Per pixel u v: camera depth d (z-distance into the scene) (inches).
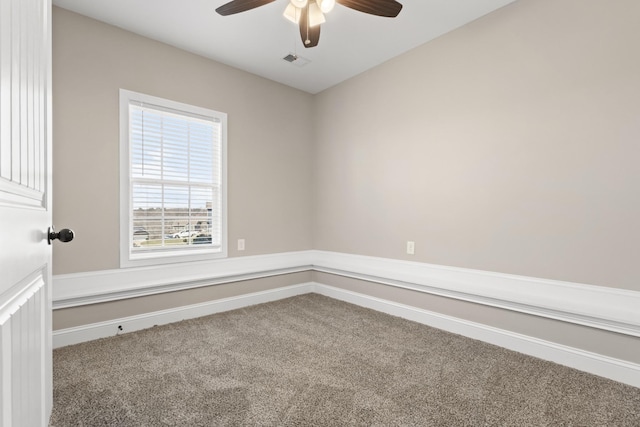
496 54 93.0
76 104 91.5
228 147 124.6
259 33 103.6
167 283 104.4
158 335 95.5
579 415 59.2
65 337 87.7
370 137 129.3
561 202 81.1
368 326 104.4
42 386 40.1
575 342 76.8
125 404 61.1
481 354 84.1
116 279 98.4
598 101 75.5
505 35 91.0
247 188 130.8
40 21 38.4
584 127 77.6
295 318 112.1
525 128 87.3
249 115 131.2
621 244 72.5
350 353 84.2
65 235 42.8
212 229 122.5
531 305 82.0
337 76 135.9
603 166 74.9
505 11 91.0
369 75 129.3
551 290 82.5
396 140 119.8
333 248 145.4
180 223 114.0
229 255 125.2
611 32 73.8
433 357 82.2
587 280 77.3
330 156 147.0
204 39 106.9
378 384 69.0
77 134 91.7
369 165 129.8
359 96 133.4
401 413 59.1
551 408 61.2
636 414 59.6
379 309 121.0
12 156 26.0
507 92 90.7
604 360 72.6
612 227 73.7
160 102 107.1
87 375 71.9
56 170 88.3
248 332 98.7
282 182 142.9
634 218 70.9
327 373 73.5
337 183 143.6
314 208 155.1
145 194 105.9
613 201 73.6
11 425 26.3
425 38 107.7
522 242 88.0
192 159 116.6
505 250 91.3
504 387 68.2
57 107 88.5
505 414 59.3
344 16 95.6
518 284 88.4
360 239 133.6
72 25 91.0
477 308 94.2
